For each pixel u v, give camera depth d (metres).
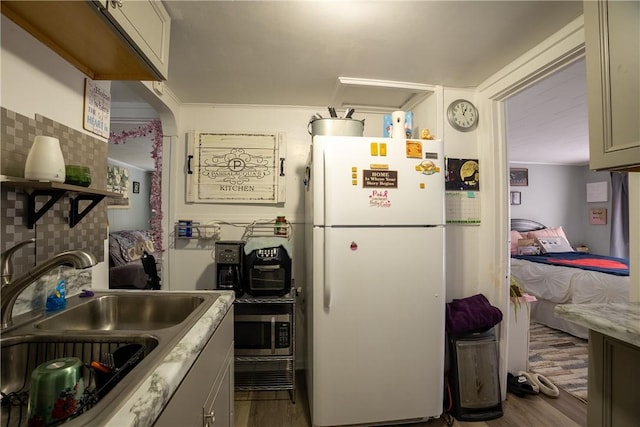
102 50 1.03
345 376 1.59
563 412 1.86
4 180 0.78
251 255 1.93
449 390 1.83
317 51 1.63
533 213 5.20
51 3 0.78
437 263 1.67
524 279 3.68
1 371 0.77
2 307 0.82
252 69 1.83
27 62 0.93
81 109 1.17
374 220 1.60
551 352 2.71
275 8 1.29
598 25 0.98
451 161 2.05
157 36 1.17
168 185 2.30
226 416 1.20
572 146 4.07
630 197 1.24
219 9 1.29
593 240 5.17
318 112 2.44
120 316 1.18
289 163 2.42
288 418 1.78
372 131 2.53
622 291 2.66
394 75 1.92
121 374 0.66
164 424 0.62
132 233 4.12
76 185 0.99
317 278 1.58
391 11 1.31
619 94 0.93
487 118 2.01
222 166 2.35
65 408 0.62
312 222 1.70
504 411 1.86
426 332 1.65
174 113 2.23
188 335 0.81
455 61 1.75
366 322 1.60
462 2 1.26
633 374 0.87
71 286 1.15
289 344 1.94
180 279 2.31
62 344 0.81
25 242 0.84
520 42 1.56
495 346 1.86
